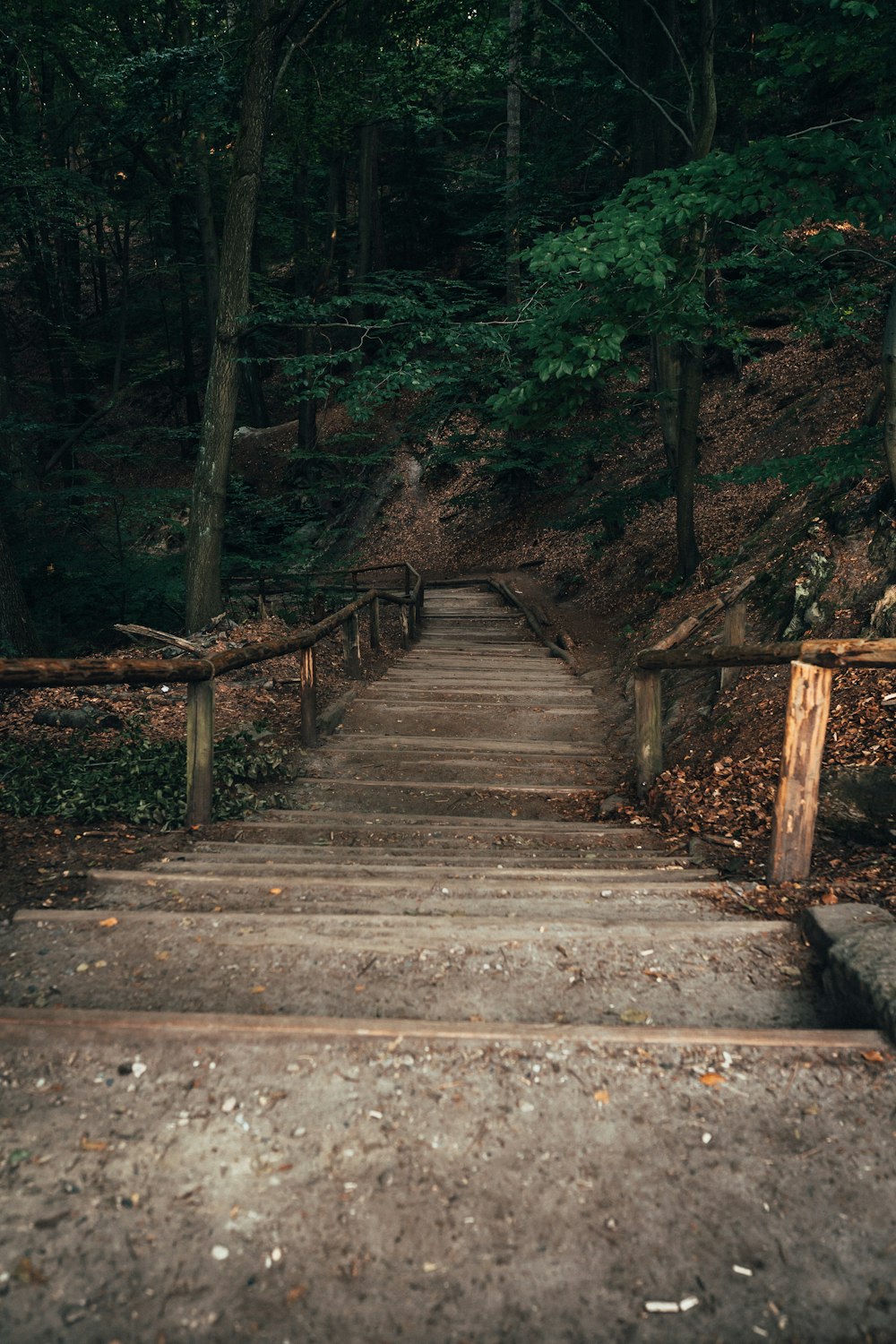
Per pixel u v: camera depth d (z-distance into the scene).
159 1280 1.84
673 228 6.71
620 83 14.22
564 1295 1.83
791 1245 1.96
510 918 3.57
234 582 17.83
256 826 5.45
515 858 4.61
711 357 19.78
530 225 17.45
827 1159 2.20
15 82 18.08
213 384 12.88
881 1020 2.64
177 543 22.16
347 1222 2.00
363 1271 1.88
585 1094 2.43
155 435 29.08
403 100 18.53
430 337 11.36
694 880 4.11
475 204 29.38
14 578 11.08
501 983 3.09
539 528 21.88
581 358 6.46
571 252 6.05
